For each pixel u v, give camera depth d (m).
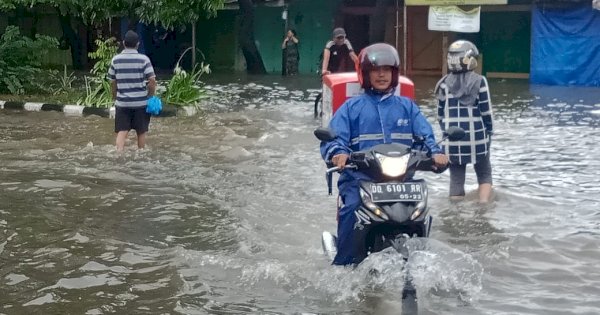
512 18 26.77
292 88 22.81
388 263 5.36
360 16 29.66
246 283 5.84
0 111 16.73
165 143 12.34
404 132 5.84
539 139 12.62
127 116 11.60
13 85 19.11
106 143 12.38
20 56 19.67
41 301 5.47
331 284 5.63
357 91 11.47
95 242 6.93
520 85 23.44
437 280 5.52
